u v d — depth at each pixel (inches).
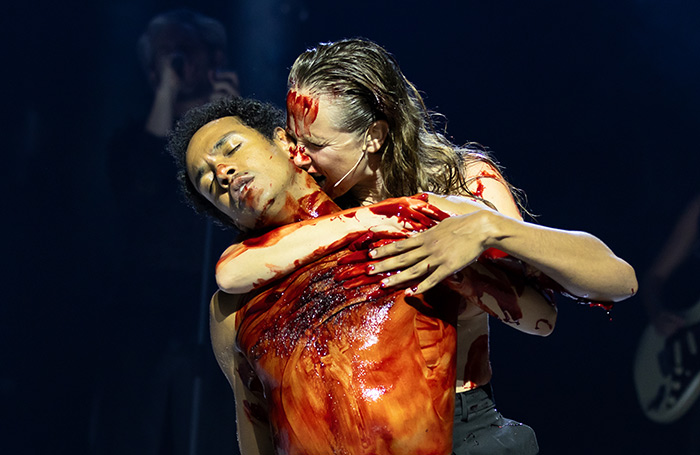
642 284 368.5
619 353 362.9
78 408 313.0
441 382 92.5
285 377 92.0
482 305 98.9
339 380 90.0
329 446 90.1
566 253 92.9
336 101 107.0
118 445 299.7
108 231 317.4
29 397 317.4
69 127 338.0
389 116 111.2
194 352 298.7
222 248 307.0
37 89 338.0
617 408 358.6
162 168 310.0
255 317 95.4
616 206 380.5
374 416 89.0
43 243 329.1
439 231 93.4
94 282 316.2
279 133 107.8
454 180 116.3
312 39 366.0
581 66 384.5
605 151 381.7
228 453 291.1
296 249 93.8
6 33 337.1
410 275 92.4
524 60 386.6
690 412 345.4
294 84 110.0
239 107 105.3
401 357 90.9
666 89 380.5
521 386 367.9
